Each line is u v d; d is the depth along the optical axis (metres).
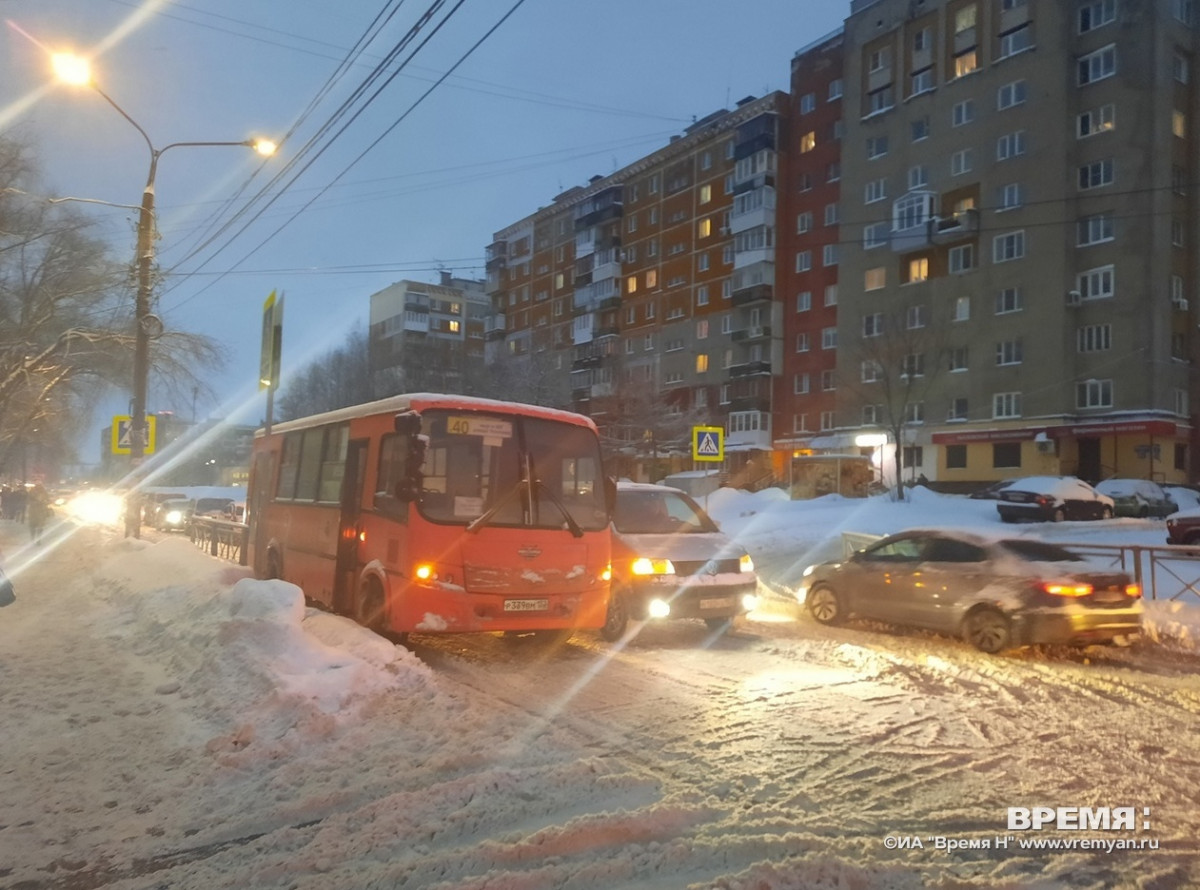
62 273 26.80
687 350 61.81
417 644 9.98
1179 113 41.25
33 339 27.41
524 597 8.96
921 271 47.31
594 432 9.74
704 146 61.47
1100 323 40.66
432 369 61.34
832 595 11.73
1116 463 40.31
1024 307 42.69
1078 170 41.78
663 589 9.99
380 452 9.75
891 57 49.56
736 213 57.22
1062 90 41.78
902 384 44.72
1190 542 19.88
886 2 50.03
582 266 71.00
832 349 53.16
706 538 10.79
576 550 9.29
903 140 48.50
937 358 43.25
